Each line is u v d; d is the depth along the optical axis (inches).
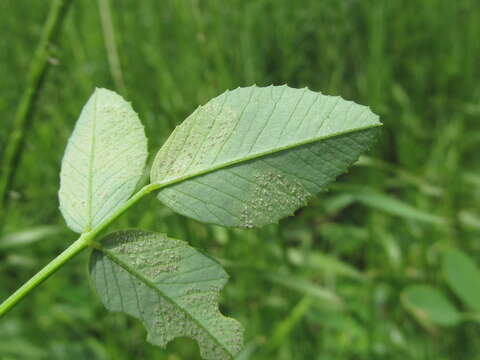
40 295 7.6
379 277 7.7
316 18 10.5
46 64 4.7
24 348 6.9
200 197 2.0
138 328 6.8
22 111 4.9
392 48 10.8
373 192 7.3
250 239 7.3
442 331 7.2
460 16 11.2
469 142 10.3
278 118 2.0
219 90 7.9
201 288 2.1
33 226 8.1
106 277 2.1
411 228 8.7
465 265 6.3
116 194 2.2
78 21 8.5
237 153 2.0
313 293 6.7
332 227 9.0
